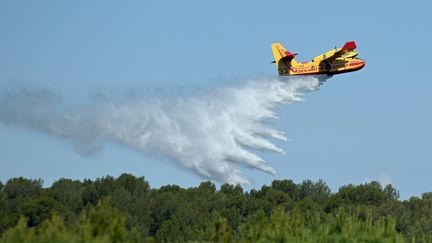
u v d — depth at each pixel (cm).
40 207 15175
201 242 7394
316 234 7300
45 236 6116
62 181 18500
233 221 17312
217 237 7381
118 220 6675
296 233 7250
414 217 17888
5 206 15762
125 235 6612
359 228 7331
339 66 17288
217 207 18725
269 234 7175
